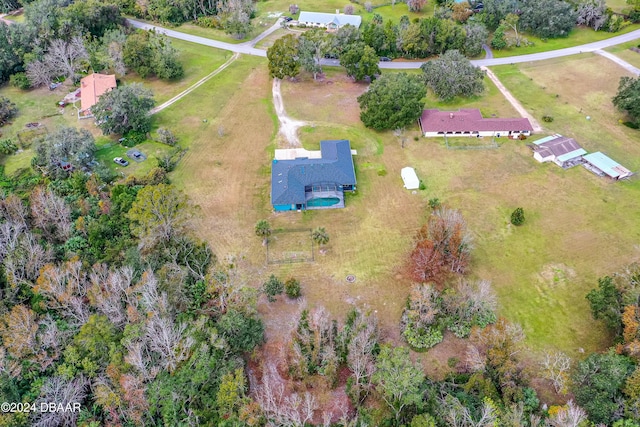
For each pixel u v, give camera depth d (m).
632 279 62.34
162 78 124.50
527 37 137.75
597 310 61.22
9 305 64.62
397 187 88.12
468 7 145.88
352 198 86.06
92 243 74.44
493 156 94.12
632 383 51.12
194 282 70.38
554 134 98.62
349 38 121.81
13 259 68.06
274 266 74.31
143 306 60.78
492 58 128.75
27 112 113.75
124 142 100.31
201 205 85.62
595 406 50.94
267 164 94.81
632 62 121.88
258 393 57.38
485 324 63.34
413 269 72.31
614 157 92.19
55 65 123.12
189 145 100.69
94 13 135.12
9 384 53.62
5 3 161.25
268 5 168.25
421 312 63.56
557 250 74.69
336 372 59.41
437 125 100.06
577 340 62.53
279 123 106.69
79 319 62.59
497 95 112.75
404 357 53.75
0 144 99.38
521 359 60.62
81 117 110.50
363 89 117.56
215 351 57.19
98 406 54.28
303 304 67.69
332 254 75.94
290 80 122.50
